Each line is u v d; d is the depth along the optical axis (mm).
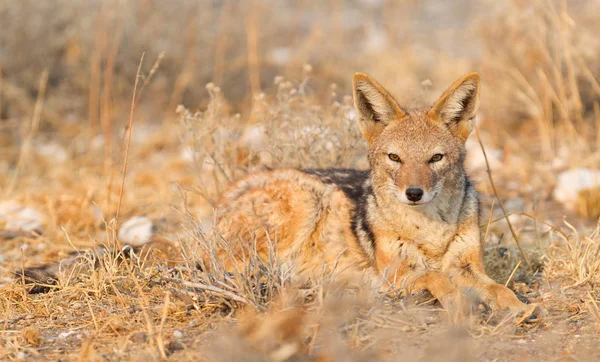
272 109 11938
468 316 7629
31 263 10391
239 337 6871
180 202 13328
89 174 15406
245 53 21109
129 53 19656
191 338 7254
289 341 6738
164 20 20594
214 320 7711
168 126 18469
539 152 16234
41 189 14562
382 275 8250
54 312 8414
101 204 13336
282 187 9797
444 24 27422
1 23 19297
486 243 10727
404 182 8430
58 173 15555
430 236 8742
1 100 18938
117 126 18781
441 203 8703
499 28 18125
